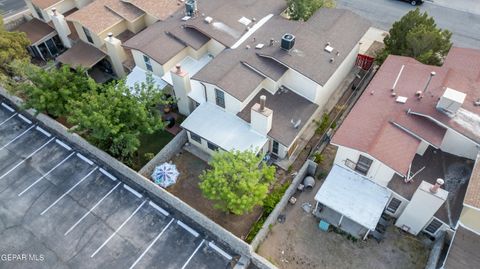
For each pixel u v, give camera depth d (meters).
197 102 34.97
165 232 29.05
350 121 29.38
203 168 33.53
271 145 33.03
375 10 49.78
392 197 28.41
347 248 28.09
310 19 38.75
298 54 33.53
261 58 34.03
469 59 33.47
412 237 28.52
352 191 28.58
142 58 37.22
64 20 42.72
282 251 28.14
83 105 30.61
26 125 37.22
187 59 38.06
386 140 27.45
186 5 38.41
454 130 27.27
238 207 26.27
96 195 31.48
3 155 34.56
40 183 32.34
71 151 34.81
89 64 40.16
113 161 32.19
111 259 27.53
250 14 39.38
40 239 28.69
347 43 35.72
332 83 36.38
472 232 25.34
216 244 28.31
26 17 48.25
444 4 50.06
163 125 31.56
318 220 29.67
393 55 35.19
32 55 45.34
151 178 32.41
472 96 29.48
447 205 26.86
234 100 32.09
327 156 33.66
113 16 41.38
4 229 29.31
